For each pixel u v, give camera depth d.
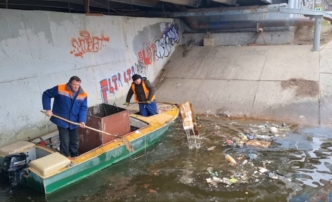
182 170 6.23
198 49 13.15
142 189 5.60
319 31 10.77
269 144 7.27
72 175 5.68
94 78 9.28
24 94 7.37
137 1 11.49
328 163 6.29
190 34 13.93
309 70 10.19
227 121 9.05
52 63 8.01
